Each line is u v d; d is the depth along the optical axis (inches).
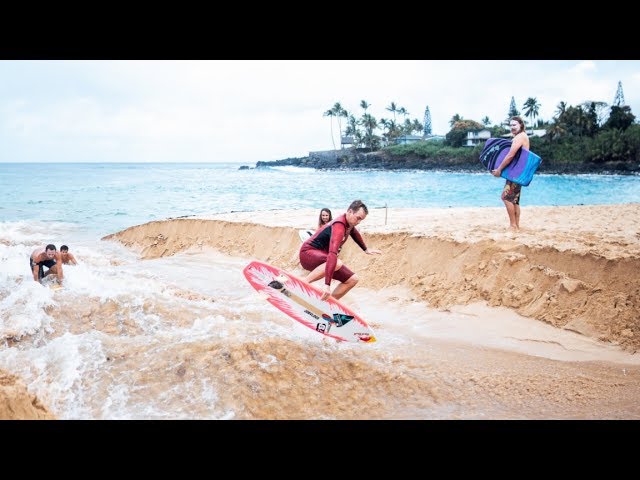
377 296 412.5
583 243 366.9
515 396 245.9
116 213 1026.1
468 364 284.0
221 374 241.1
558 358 290.4
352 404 235.0
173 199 1314.0
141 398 226.5
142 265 560.4
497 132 4215.1
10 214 1021.2
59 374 238.2
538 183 2080.5
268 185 1996.8
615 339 299.3
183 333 281.4
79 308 318.7
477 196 1338.6
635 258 322.7
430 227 479.8
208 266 543.5
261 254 552.1
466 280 382.6
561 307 330.3
